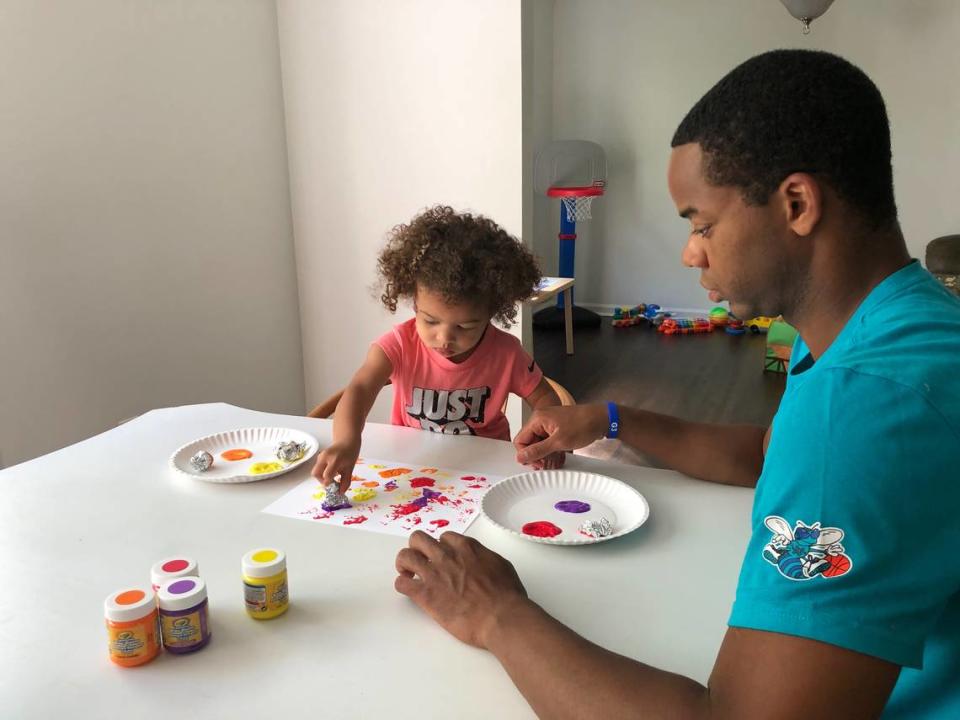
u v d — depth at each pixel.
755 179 0.62
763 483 0.61
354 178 2.67
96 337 2.09
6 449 1.89
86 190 2.01
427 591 0.81
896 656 0.53
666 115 5.45
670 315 5.81
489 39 2.38
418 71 2.49
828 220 0.63
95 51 1.99
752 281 0.66
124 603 0.74
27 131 1.85
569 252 5.44
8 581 0.89
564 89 5.61
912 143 4.97
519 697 0.70
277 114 2.68
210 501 1.11
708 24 5.20
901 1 4.78
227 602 0.85
